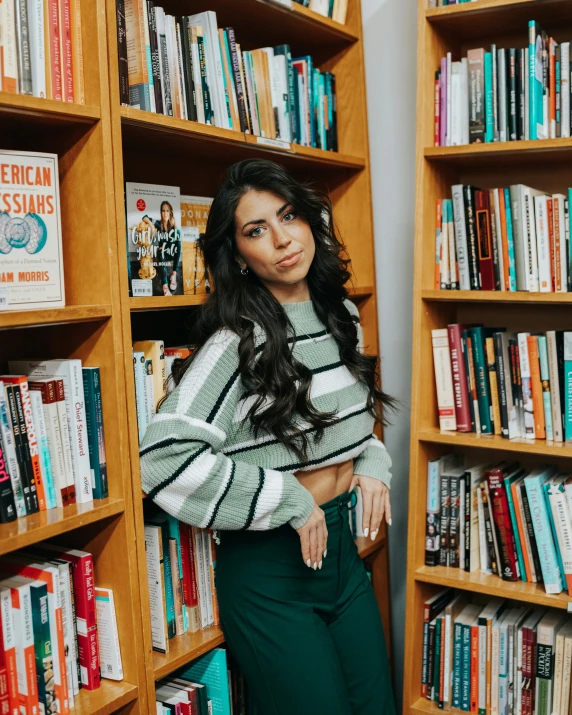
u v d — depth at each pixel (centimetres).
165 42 151
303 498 143
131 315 180
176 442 135
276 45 218
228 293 150
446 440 191
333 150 219
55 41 127
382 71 227
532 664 187
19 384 125
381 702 161
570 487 178
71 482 133
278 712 149
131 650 139
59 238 129
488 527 193
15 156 122
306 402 146
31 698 125
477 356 189
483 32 202
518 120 182
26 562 134
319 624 152
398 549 236
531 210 181
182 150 176
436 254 198
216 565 159
